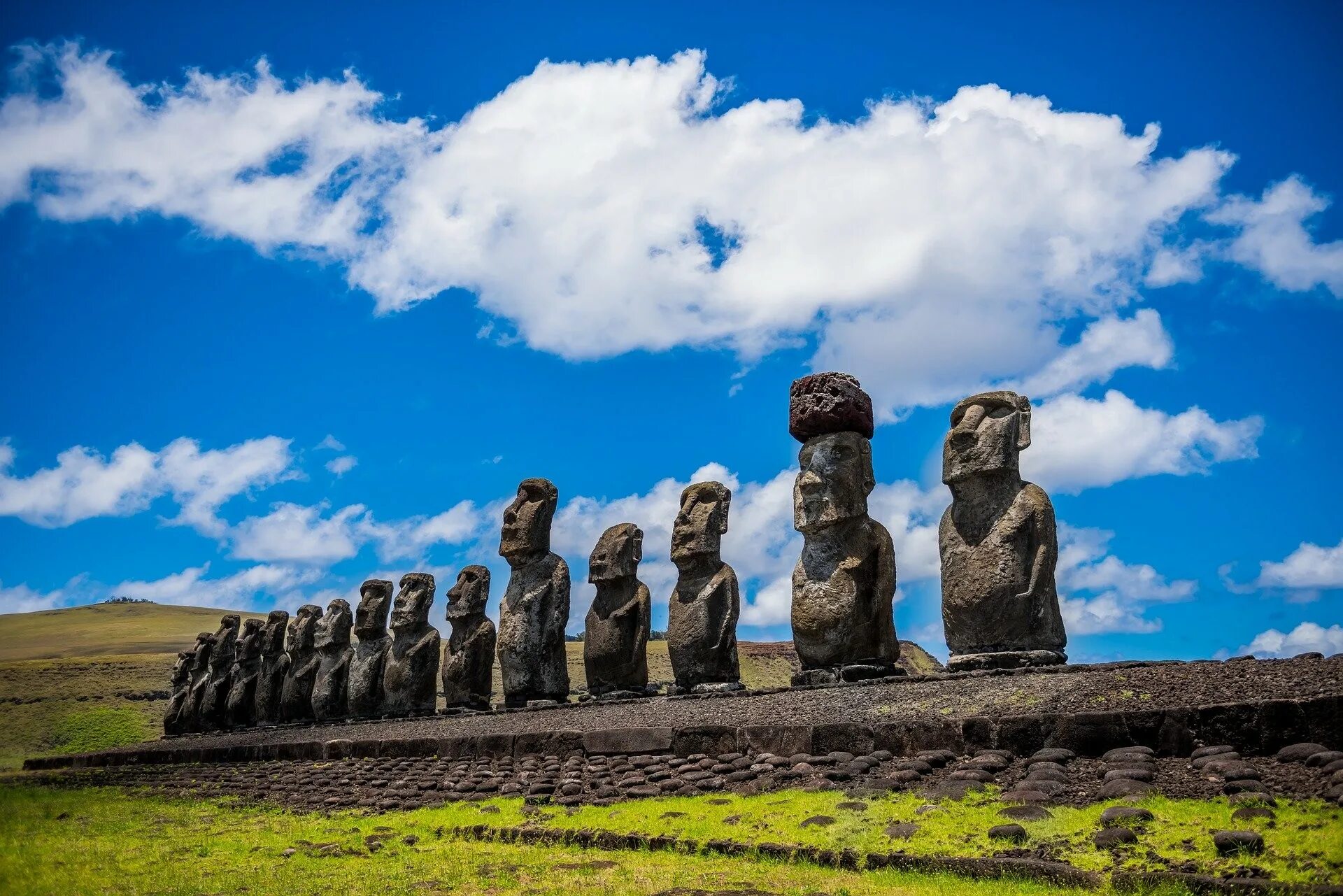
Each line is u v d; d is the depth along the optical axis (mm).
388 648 34250
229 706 40469
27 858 16766
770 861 12812
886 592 22141
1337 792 11180
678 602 25469
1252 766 12492
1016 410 20281
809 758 16078
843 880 11711
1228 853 10477
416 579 34094
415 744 24547
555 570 29547
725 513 25844
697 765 17406
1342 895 9289
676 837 14023
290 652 38406
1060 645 19672
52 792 27766
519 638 28844
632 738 19312
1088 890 10539
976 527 20141
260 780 25234
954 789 13484
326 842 16797
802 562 22547
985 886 10984
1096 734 14102
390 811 19219
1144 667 16422
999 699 16125
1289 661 15109
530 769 20172
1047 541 19672
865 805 13672
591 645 27328
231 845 17203
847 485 22203
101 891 13891
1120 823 11523
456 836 16406
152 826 20141
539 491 30062
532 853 14648
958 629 19984
